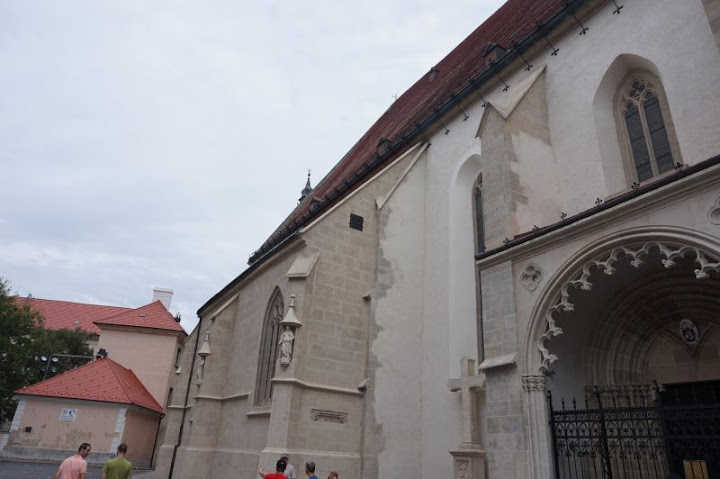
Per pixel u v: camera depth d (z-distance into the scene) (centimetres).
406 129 2222
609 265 925
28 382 4006
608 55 1342
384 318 1683
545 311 1020
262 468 1397
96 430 3297
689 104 1112
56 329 5397
